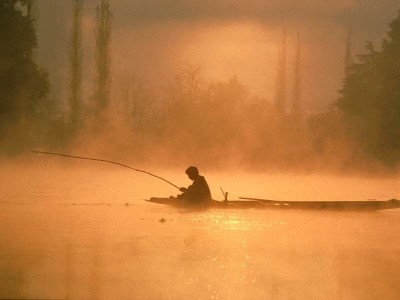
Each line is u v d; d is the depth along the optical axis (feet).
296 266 167.22
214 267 163.22
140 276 150.82
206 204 308.81
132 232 224.12
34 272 152.25
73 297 130.72
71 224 244.01
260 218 275.39
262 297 135.13
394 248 199.62
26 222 248.73
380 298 136.98
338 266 168.04
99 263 164.76
